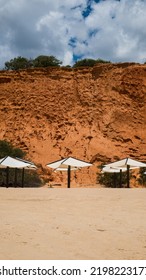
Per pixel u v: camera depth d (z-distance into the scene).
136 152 45.81
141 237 7.44
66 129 48.47
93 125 48.62
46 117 50.06
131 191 16.95
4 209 11.20
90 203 12.73
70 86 52.91
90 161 44.16
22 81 53.97
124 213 10.57
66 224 8.65
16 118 50.34
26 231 7.70
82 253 6.09
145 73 52.41
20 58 71.31
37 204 12.52
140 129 48.50
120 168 28.31
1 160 25.56
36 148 46.34
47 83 53.47
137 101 50.75
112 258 5.84
